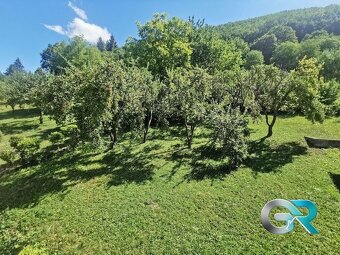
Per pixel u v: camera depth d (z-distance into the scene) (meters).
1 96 50.28
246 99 25.64
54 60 61.53
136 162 19.67
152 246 11.41
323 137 23.58
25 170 19.70
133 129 23.48
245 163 18.81
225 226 12.42
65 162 20.52
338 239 11.33
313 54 62.44
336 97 32.94
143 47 42.75
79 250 11.38
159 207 14.06
